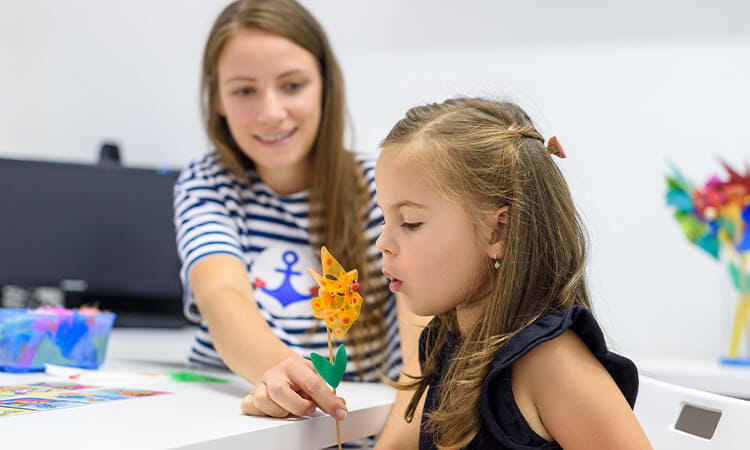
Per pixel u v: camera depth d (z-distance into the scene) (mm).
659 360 1841
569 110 2041
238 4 1249
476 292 753
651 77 2002
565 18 2043
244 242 1226
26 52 2244
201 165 1288
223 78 1210
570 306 729
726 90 1969
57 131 2244
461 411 706
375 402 882
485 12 2084
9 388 892
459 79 2096
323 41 1256
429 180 730
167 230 2023
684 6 1987
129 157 2225
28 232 1971
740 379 1581
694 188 1890
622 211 2006
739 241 1846
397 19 2131
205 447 636
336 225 1228
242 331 971
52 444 609
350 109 2156
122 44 2242
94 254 1995
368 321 1186
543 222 741
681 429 921
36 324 1038
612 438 656
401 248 750
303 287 1212
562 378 671
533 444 685
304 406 746
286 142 1208
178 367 1227
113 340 1688
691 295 1960
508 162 743
